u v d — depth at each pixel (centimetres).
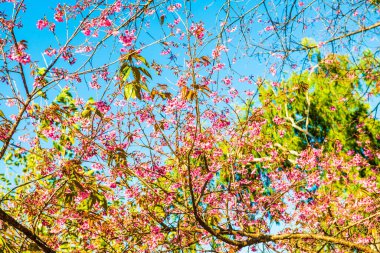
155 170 539
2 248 364
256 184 636
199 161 596
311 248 625
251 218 642
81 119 476
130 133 491
